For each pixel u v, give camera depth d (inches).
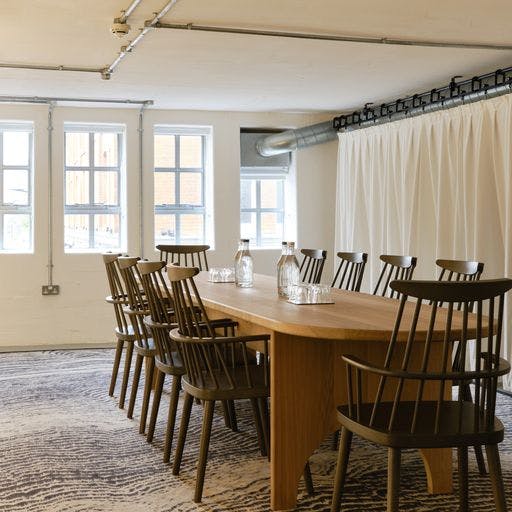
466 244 244.2
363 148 312.3
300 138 328.2
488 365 99.9
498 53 223.9
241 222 350.0
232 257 334.3
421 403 114.7
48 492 135.7
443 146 257.8
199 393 129.2
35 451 160.9
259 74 255.3
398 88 279.7
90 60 235.6
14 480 142.3
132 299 183.0
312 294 143.3
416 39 207.8
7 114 306.7
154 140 326.3
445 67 243.4
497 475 99.8
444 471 133.8
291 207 350.3
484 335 110.9
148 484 139.6
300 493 134.3
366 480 141.0
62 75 257.0
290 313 127.0
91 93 289.1
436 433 97.6
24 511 126.5
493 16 186.9
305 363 125.9
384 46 215.5
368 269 312.2
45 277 312.5
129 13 180.7
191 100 304.8
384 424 102.5
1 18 188.9
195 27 193.5
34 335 312.0
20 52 225.0
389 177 292.4
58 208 313.4
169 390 223.5
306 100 306.0
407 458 155.3
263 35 202.5
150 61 235.9
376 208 303.6
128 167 321.1
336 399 127.6
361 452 159.2
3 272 308.3
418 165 271.7
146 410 175.6
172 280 132.9
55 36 206.4
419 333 106.5
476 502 129.6
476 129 240.1
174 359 155.9
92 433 175.2
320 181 345.7
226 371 127.8
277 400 124.7
